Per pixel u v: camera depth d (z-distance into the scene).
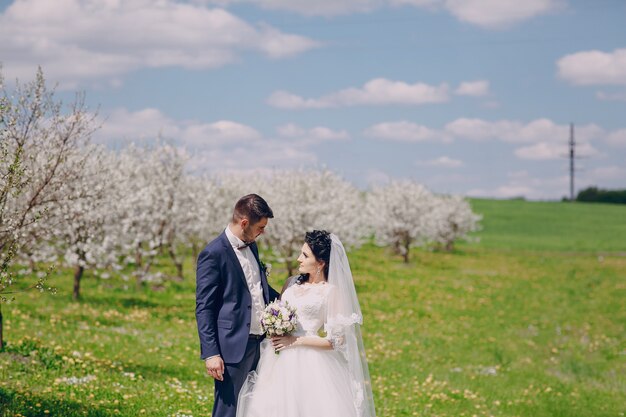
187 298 28.11
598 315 32.78
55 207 17.66
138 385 12.34
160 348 17.38
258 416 7.57
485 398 16.19
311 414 7.68
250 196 7.71
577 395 17.73
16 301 22.52
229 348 7.41
